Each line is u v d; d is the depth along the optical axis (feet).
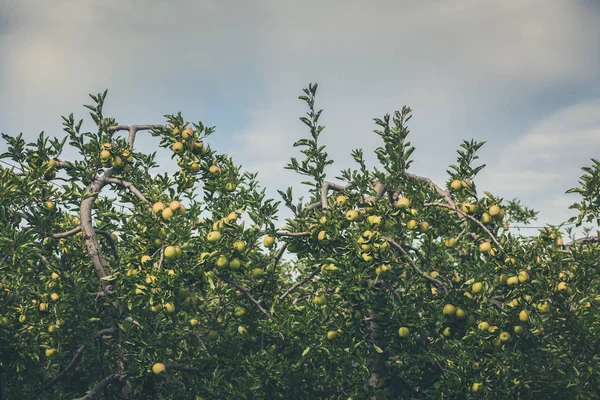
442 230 24.35
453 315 22.18
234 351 22.90
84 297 22.68
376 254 21.93
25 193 22.08
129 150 26.17
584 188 23.77
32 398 23.41
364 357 22.70
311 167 25.48
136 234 23.16
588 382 22.00
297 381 22.68
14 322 22.67
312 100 25.41
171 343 22.20
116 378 22.44
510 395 21.61
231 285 22.91
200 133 28.37
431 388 22.49
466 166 24.31
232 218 22.17
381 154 24.61
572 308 22.95
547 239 24.59
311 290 26.18
